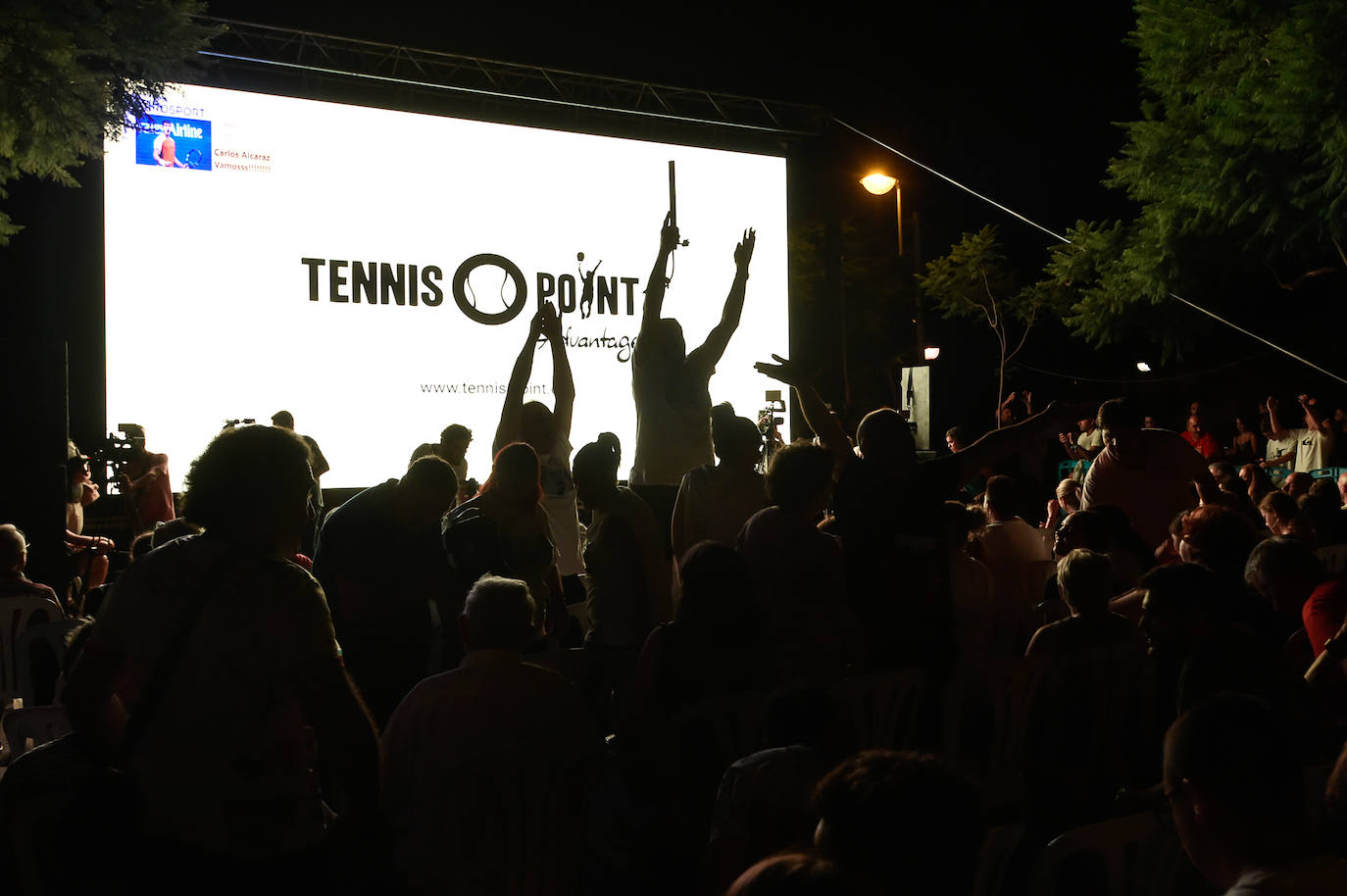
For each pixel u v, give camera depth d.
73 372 12.25
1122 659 3.85
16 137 10.20
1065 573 3.98
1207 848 1.79
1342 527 5.91
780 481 3.76
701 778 3.12
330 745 2.06
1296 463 13.09
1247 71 14.48
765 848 2.27
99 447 10.85
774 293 15.80
